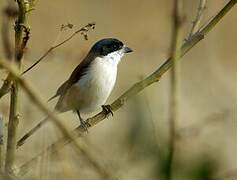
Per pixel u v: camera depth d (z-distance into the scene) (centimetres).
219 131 733
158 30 2842
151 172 336
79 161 412
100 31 3080
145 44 1089
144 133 362
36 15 2405
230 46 3038
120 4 3259
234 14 3175
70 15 3080
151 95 482
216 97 1393
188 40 591
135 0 3369
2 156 494
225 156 351
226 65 2964
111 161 388
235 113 670
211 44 1291
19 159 483
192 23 595
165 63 586
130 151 367
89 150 357
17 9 539
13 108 531
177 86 386
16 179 432
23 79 341
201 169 328
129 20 3145
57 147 423
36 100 338
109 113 766
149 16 3097
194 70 1522
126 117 375
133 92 593
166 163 332
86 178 397
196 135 417
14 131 519
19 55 534
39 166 429
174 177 329
